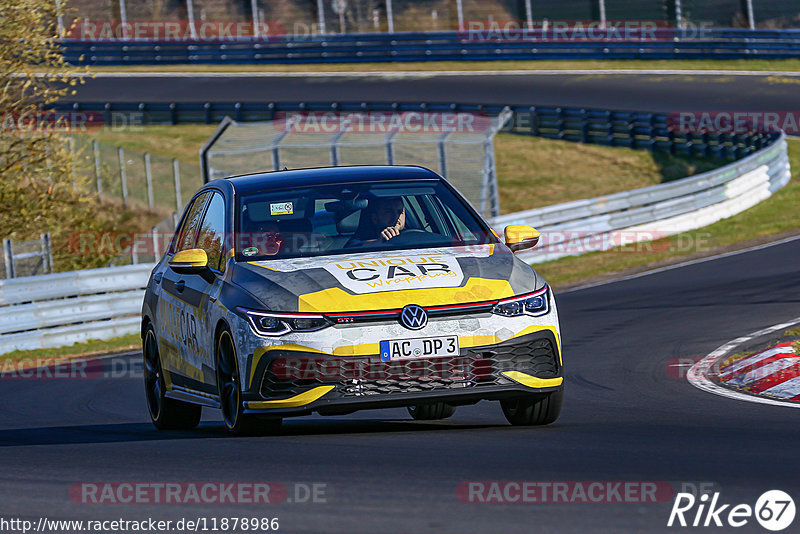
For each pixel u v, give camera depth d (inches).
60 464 833.5
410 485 665.6
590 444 807.7
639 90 5482.3
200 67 6510.8
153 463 805.9
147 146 5152.6
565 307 2111.2
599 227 2989.7
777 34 6003.9
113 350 2100.1
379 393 840.9
